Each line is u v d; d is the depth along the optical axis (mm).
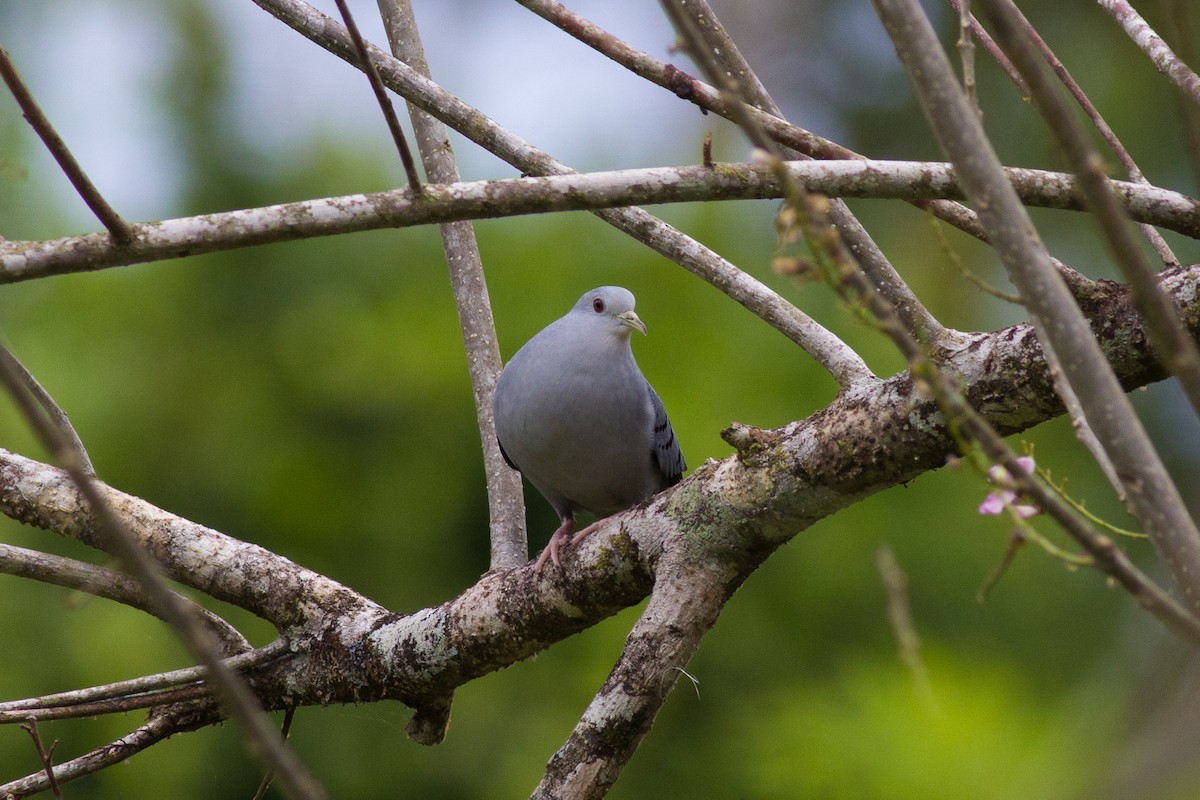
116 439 16281
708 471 6207
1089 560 3234
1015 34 3188
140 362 16766
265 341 17016
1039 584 16125
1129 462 3473
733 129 21453
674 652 6027
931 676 11773
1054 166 5297
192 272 17281
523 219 17156
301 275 17297
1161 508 3420
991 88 18953
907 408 5508
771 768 11758
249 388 16750
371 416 16594
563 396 8570
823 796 11281
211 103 18188
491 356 8125
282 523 16312
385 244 17453
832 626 15398
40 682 13922
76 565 6770
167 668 14117
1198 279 4906
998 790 10523
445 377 16469
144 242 4773
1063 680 15688
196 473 16531
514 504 7852
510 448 8914
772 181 4996
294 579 7145
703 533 6086
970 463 3486
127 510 7031
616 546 6363
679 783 14523
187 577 7039
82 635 14102
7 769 13602
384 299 17094
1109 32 17750
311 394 16625
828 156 5547
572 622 6586
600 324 8766
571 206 4977
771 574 15383
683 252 6648
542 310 16328
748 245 17125
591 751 5973
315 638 7051
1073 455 16938
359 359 16516
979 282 4039
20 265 4715
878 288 5773
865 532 15688
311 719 14766
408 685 6914
